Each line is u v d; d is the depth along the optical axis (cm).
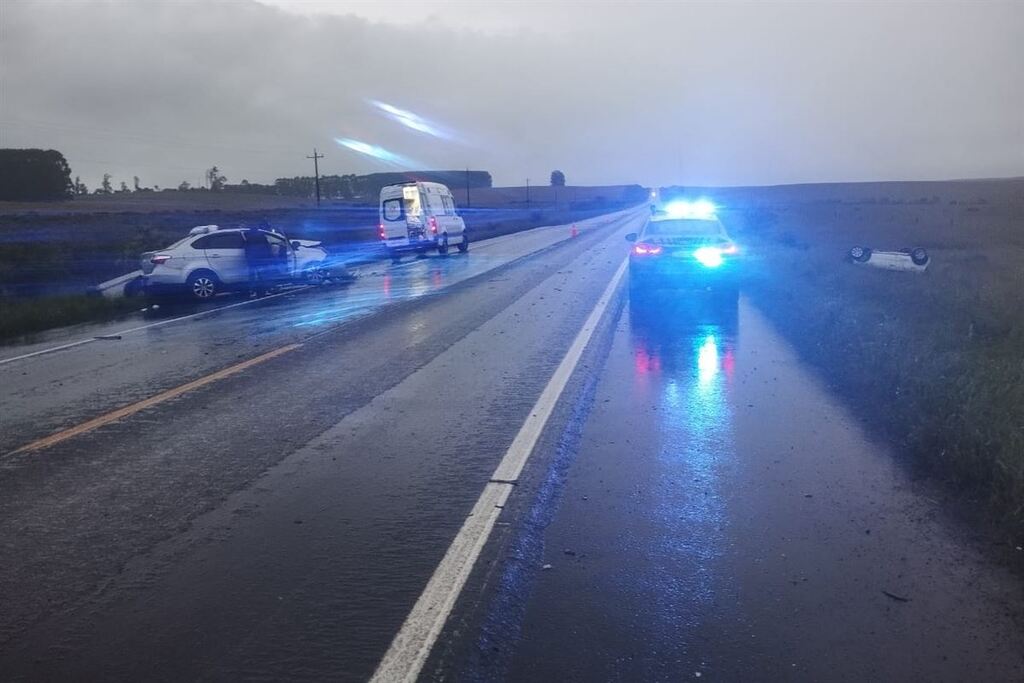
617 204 16162
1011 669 392
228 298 2220
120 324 1748
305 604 466
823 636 421
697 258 1655
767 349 1233
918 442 724
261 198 13900
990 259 2525
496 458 730
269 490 657
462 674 391
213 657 413
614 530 562
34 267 2814
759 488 639
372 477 685
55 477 701
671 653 407
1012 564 500
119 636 436
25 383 1122
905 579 483
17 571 518
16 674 402
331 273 2547
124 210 8425
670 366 1116
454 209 4000
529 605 458
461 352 1264
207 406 945
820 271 2102
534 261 3241
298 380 1079
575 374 1077
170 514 610
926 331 1209
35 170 10431
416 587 483
